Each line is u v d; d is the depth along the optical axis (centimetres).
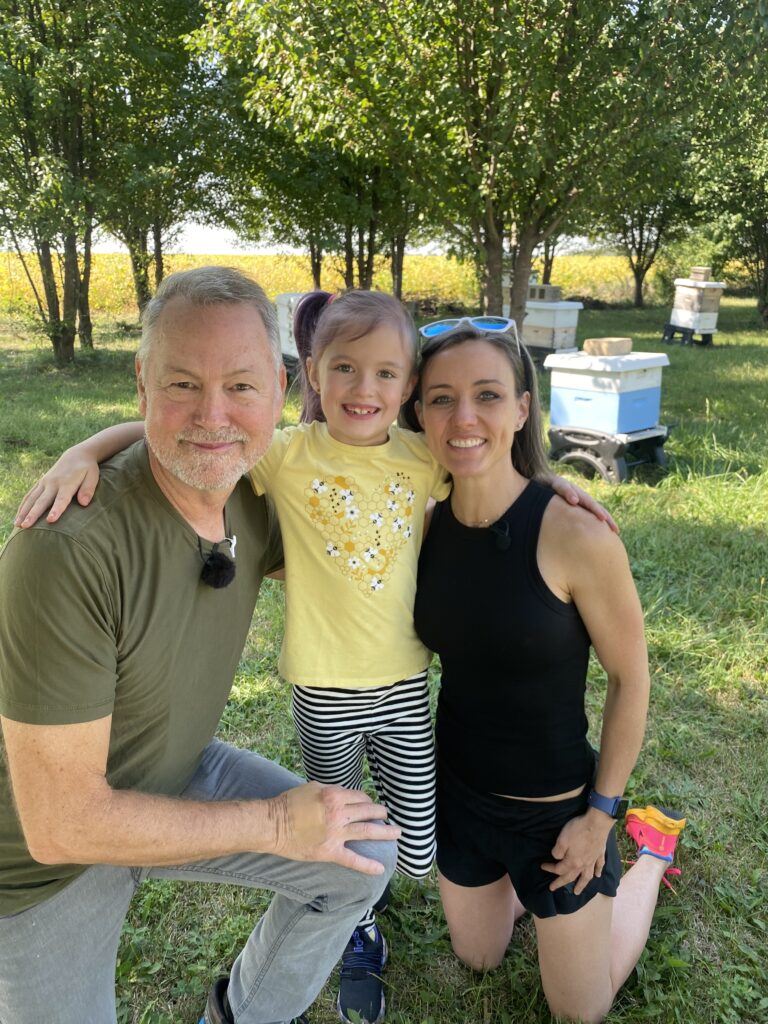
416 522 187
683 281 1400
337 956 176
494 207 838
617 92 695
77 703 134
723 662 351
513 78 680
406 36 710
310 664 184
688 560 448
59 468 150
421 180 818
